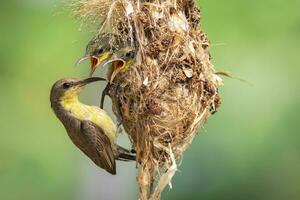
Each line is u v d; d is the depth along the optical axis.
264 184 19.56
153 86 10.69
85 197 18.67
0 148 20.88
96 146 11.70
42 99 19.94
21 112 20.48
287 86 18.00
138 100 10.73
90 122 11.74
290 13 16.89
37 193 21.14
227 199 19.88
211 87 10.91
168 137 10.74
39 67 18.70
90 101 16.12
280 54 17.17
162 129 10.72
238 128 18.98
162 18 10.83
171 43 10.77
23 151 21.05
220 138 19.33
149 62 10.72
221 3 16.61
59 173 21.20
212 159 19.98
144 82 10.69
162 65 10.73
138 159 10.87
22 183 21.20
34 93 19.77
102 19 11.09
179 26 10.87
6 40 18.56
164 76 10.71
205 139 19.70
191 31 10.98
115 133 11.71
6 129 20.73
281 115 18.53
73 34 17.88
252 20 16.80
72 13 11.30
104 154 11.70
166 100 10.70
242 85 18.09
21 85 19.53
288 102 18.38
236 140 19.28
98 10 11.10
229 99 18.45
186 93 10.76
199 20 11.09
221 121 19.03
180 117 10.73
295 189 19.38
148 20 10.77
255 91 18.20
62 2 11.45
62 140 21.19
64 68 18.38
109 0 10.99
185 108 10.74
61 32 18.06
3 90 19.70
